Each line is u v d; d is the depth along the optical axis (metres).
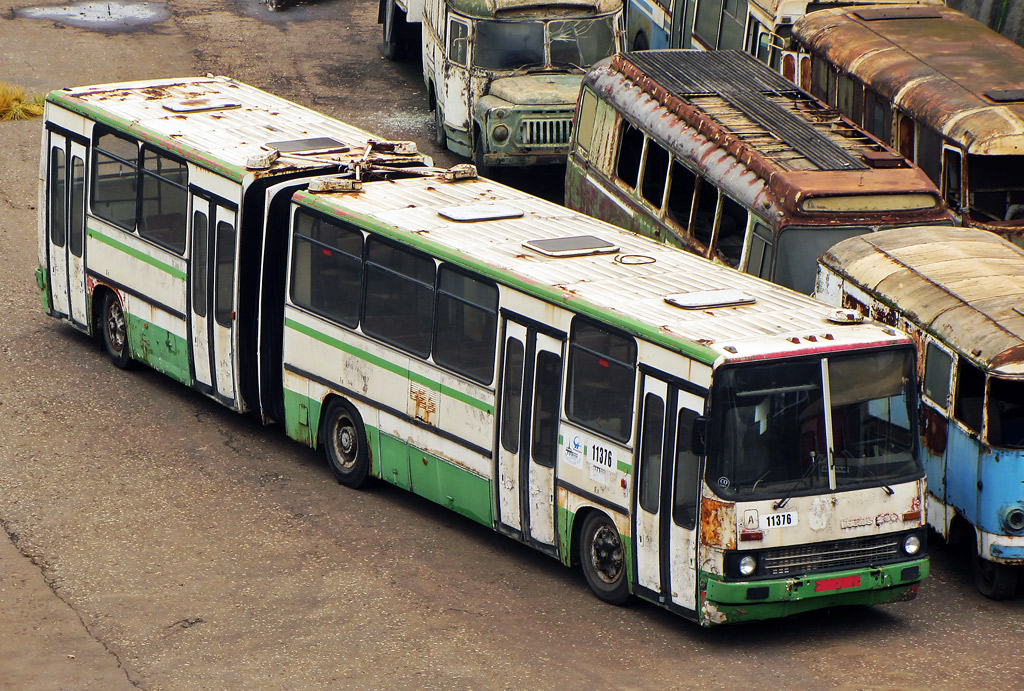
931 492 46.56
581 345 43.09
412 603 43.22
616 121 66.94
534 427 44.78
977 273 47.78
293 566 45.50
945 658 40.56
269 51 104.31
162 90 64.88
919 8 73.88
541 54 80.12
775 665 39.75
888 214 53.91
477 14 79.69
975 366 43.84
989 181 59.59
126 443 54.69
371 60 103.31
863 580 40.53
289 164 54.56
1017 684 39.00
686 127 60.88
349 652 40.16
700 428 38.88
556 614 42.72
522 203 53.28
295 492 51.34
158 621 41.84
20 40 104.06
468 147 81.56
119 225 60.03
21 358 62.47
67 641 40.75
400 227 49.38
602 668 39.38
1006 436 43.41
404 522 49.28
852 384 40.34
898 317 47.53
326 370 52.19
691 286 45.00
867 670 39.56
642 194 64.12
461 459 47.44
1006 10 77.31
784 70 74.38
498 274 45.56
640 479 41.34
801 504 39.69
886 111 65.06
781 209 53.44
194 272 56.19
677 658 40.06
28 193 80.75
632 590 42.16
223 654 40.03
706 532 39.44
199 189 55.47
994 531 43.53
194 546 46.72
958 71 64.44
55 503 49.59
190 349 57.03
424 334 48.31
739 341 40.00
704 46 84.38
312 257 52.41
